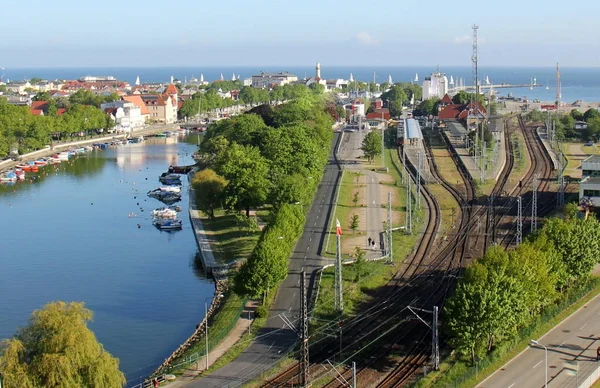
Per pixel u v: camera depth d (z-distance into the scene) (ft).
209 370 453.58
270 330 513.45
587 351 475.31
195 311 591.37
